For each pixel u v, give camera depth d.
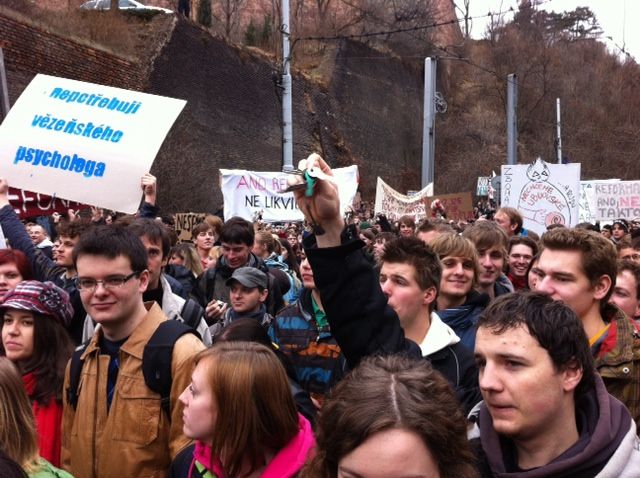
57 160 4.23
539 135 50.19
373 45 39.72
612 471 1.67
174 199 17.69
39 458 2.18
